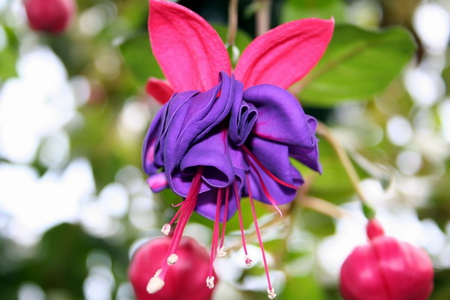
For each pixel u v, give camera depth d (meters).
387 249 0.25
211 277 0.22
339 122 0.37
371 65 0.27
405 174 0.39
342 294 0.25
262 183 0.22
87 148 0.39
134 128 0.39
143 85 0.28
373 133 0.40
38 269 0.39
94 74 0.39
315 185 0.30
